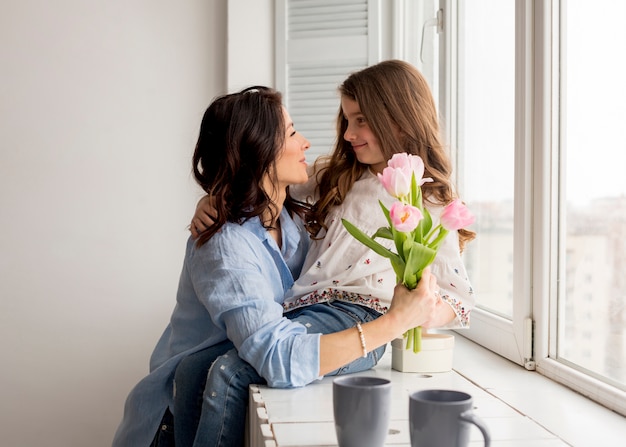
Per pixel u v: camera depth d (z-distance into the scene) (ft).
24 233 10.19
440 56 8.17
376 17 9.29
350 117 5.84
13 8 10.20
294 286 5.62
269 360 4.66
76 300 10.24
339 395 3.30
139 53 10.25
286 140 5.61
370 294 5.40
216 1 10.27
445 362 5.35
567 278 5.20
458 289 5.41
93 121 10.22
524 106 5.44
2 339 10.24
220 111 5.49
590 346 4.78
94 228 10.22
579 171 4.89
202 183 5.66
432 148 5.72
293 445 3.52
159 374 5.62
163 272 10.27
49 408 10.28
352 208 5.76
